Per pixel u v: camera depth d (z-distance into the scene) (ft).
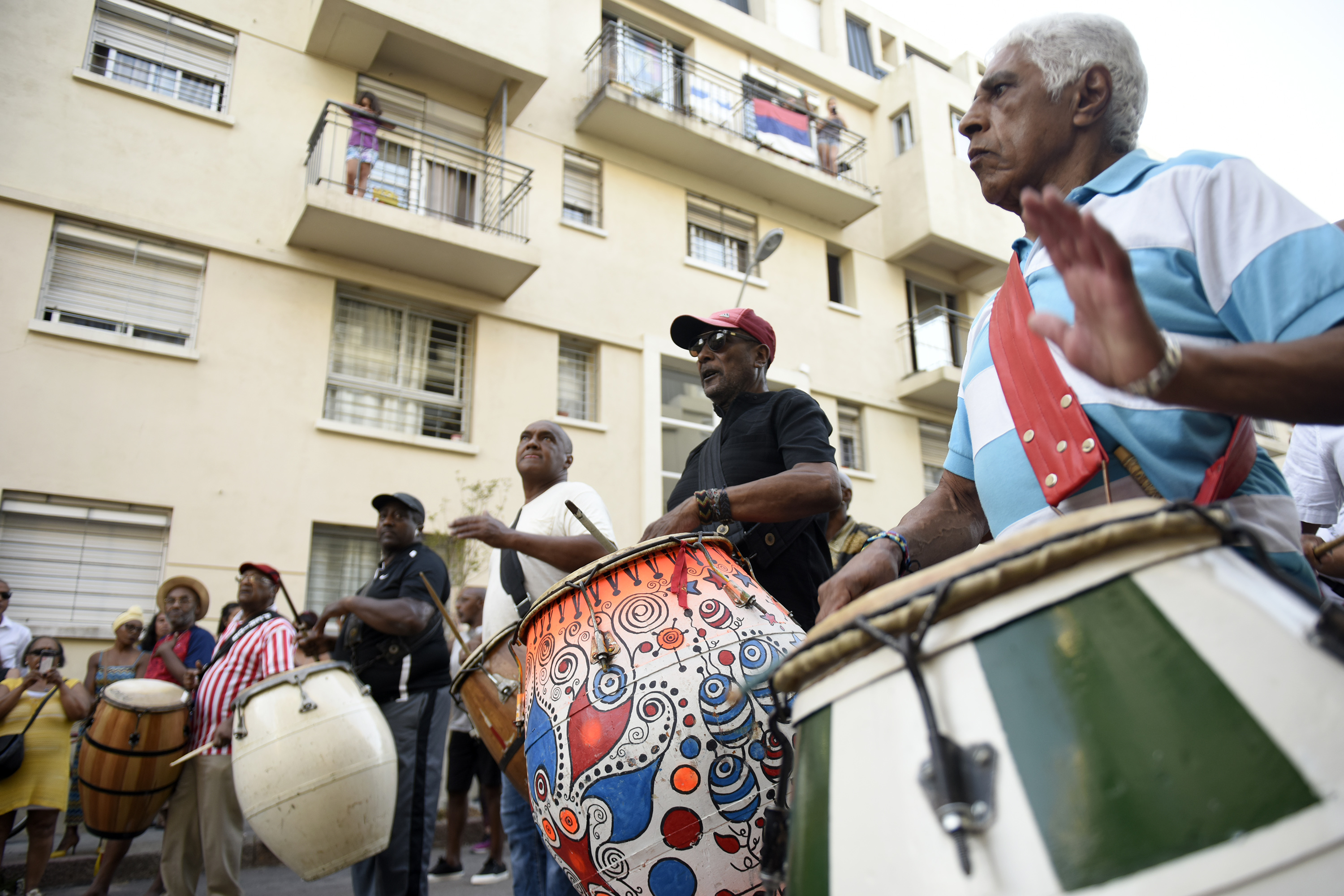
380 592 15.71
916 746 2.83
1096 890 2.35
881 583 5.20
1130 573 2.76
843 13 65.21
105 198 34.55
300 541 35.14
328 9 38.81
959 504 6.17
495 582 12.16
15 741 19.25
